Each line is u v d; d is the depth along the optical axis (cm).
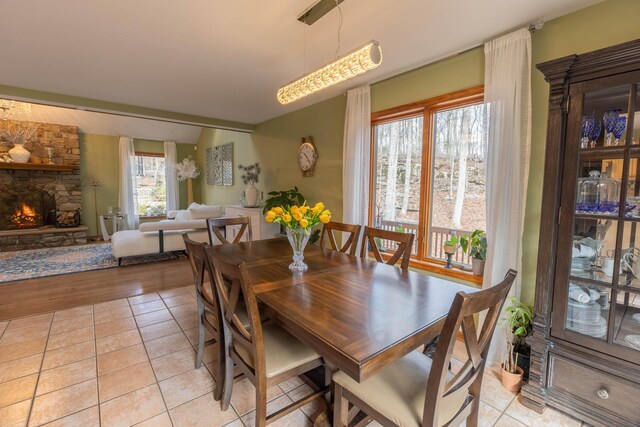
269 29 219
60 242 619
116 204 732
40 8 194
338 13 199
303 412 179
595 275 166
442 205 288
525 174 212
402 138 318
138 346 245
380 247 342
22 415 171
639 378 150
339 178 385
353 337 116
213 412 177
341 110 376
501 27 214
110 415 172
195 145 847
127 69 294
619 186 155
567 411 173
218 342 180
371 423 167
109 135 716
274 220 205
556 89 169
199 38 234
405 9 193
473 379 125
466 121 267
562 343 173
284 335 171
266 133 524
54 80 324
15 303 327
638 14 173
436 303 148
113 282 396
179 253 557
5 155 588
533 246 217
